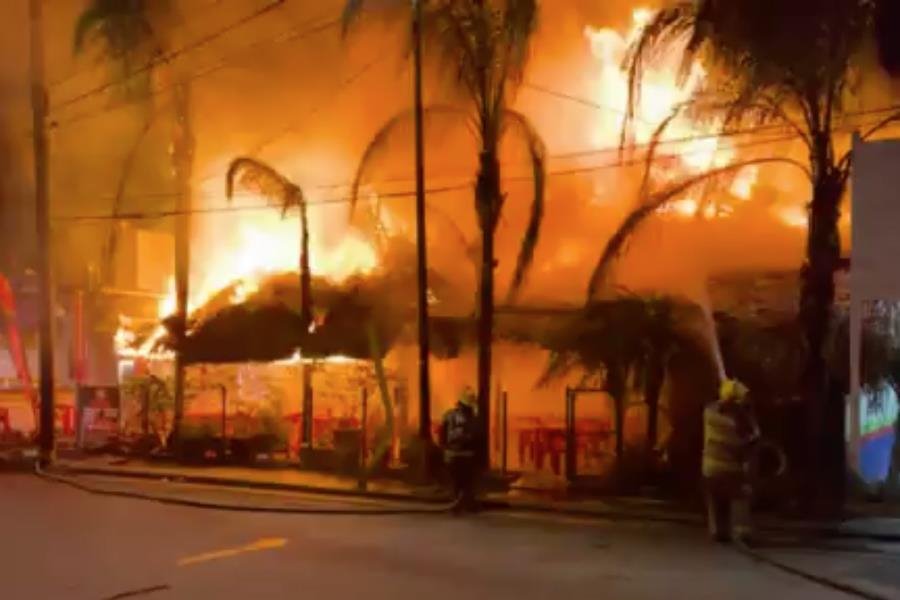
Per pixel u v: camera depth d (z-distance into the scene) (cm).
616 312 1747
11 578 1019
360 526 1382
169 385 2475
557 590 970
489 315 1827
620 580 1018
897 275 970
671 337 1709
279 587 977
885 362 1549
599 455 1792
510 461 1950
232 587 977
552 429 1886
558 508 1517
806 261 1493
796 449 1505
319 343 2106
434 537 1285
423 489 1745
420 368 1841
